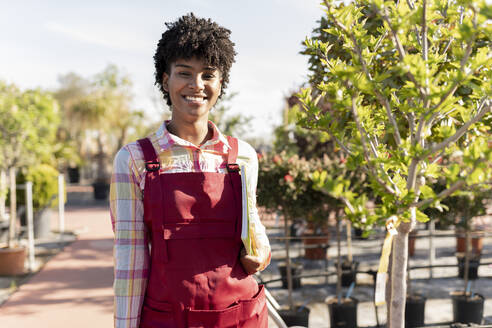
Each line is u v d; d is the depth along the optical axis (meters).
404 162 1.45
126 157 1.38
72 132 21.14
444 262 7.23
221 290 1.32
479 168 1.17
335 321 4.24
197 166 1.41
